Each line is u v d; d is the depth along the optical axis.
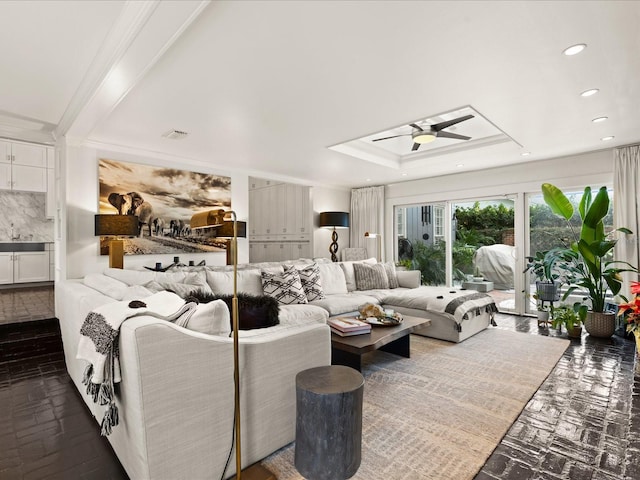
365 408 2.33
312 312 3.35
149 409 1.36
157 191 4.52
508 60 2.24
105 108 2.81
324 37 1.97
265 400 1.77
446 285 6.12
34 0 1.69
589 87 2.62
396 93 2.73
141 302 1.66
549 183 4.68
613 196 4.33
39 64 2.33
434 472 1.68
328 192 7.11
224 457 1.59
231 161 5.00
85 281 2.87
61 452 1.84
